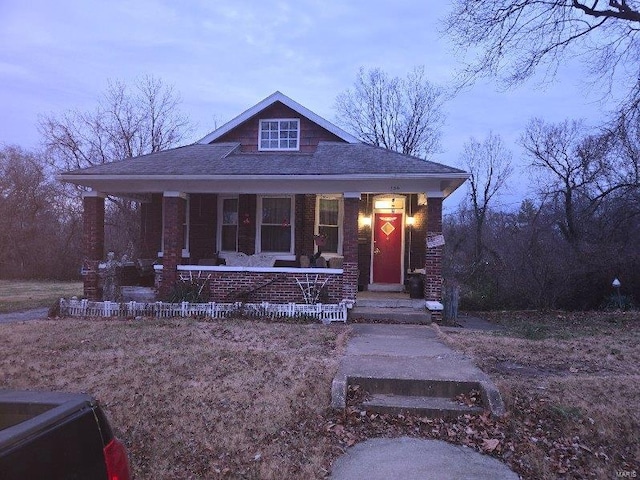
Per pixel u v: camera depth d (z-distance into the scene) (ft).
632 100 42.98
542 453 15.96
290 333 32.01
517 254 61.98
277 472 14.60
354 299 40.09
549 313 51.29
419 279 43.09
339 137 50.55
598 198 65.57
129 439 16.31
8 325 35.47
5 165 105.81
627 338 33.88
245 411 18.48
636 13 39.27
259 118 51.83
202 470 14.64
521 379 22.08
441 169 38.86
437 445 16.67
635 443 16.72
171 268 42.01
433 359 24.85
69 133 104.12
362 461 15.47
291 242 47.73
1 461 5.89
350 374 21.63
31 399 7.93
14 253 101.30
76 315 40.24
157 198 51.47
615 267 57.06
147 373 22.77
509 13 39.99
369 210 49.06
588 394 20.22
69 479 6.80
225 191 42.24
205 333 31.76
